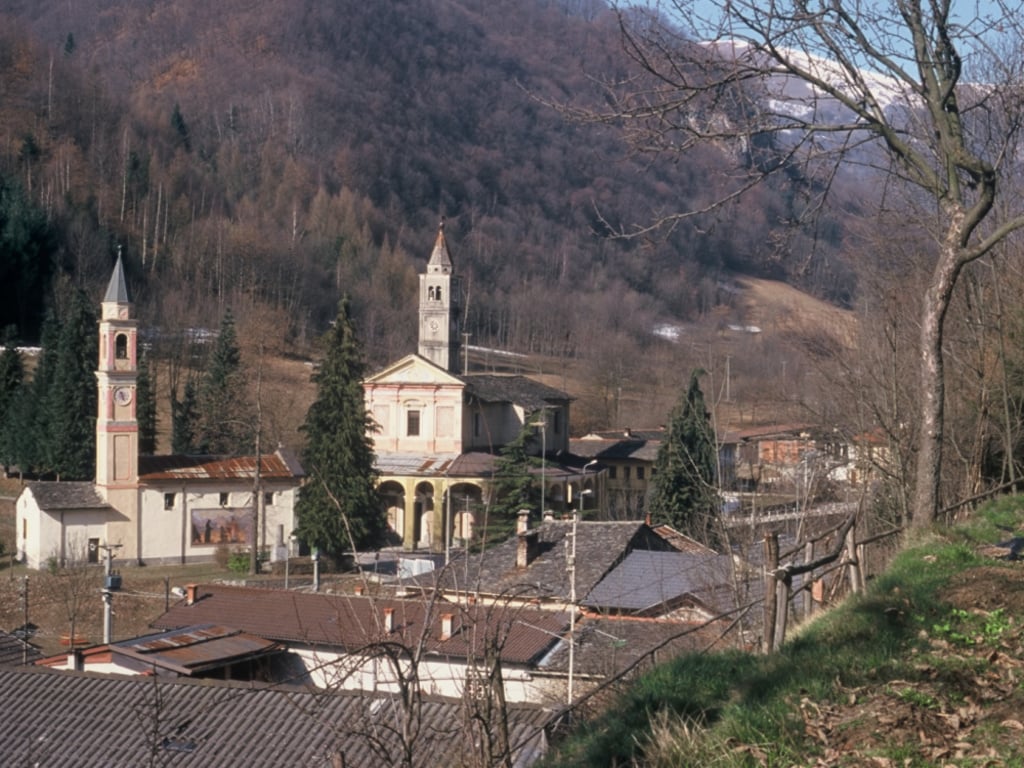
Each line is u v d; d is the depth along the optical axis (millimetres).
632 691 10898
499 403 68688
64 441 67250
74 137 141625
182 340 91062
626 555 31797
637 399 82438
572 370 92250
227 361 76500
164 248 121875
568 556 19734
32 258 104312
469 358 95000
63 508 55000
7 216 107062
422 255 138250
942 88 14500
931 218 22812
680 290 84188
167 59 184000
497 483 50438
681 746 9156
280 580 50500
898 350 24375
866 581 14430
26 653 31172
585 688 18797
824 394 31844
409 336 109812
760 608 18734
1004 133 18672
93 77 155250
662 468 43281
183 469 58469
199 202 138000
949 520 19469
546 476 57469
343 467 54281
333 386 54969
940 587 12789
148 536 56969
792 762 8805
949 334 25203
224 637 28219
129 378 56875
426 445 66375
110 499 56219
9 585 48219
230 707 20234
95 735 20203
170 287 110438
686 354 68750
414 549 57312
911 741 8961
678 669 11031
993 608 12102
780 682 10297
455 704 13984
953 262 15141
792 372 54250
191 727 19750
